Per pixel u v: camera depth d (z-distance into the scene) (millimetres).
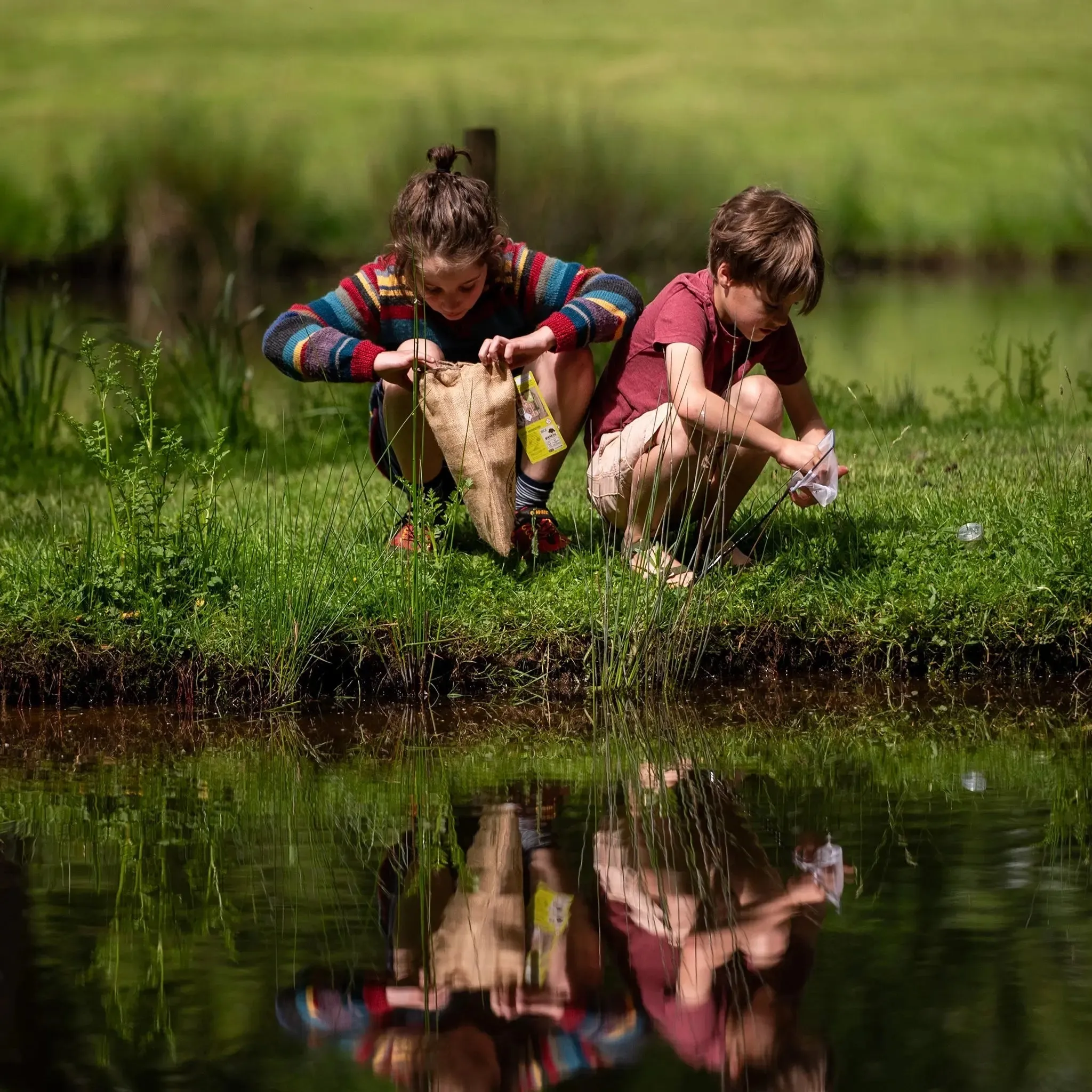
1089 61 54562
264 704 7062
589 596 7348
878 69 54188
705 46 59562
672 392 7137
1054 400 14109
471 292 7254
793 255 6926
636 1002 3930
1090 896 4504
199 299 29656
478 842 5164
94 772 6109
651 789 5738
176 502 9797
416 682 7176
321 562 7355
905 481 9469
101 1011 3902
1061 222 37531
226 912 4570
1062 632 7242
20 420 13641
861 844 5031
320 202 34562
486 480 7355
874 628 7262
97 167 33938
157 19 62219
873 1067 3521
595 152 31766
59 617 7137
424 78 52656
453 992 3986
